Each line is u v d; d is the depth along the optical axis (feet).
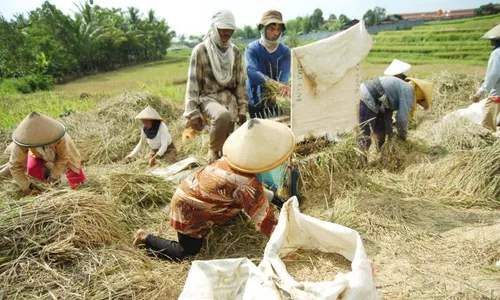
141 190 12.73
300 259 8.19
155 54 163.32
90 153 19.56
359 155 14.29
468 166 13.37
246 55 15.69
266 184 12.75
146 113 16.35
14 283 8.21
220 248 10.17
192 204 9.02
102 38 124.88
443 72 26.73
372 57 83.76
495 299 7.82
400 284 8.50
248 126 8.82
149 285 8.31
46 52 96.27
